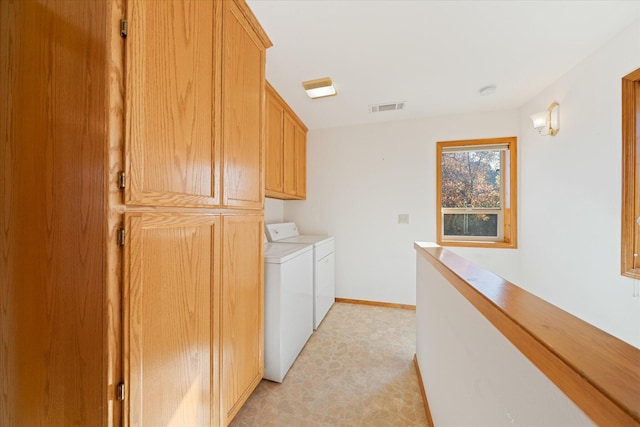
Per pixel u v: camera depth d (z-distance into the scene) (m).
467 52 1.74
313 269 2.42
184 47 0.95
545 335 0.45
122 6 0.72
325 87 2.21
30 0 0.79
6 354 0.84
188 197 0.97
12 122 0.81
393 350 2.08
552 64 1.89
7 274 0.83
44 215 0.78
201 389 1.05
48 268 0.78
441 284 1.18
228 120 1.23
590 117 1.78
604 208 1.68
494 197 2.90
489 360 0.68
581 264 1.88
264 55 1.58
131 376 0.76
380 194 3.12
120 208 0.73
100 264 0.72
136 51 0.76
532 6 1.35
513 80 2.12
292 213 3.40
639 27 1.45
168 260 0.89
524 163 2.62
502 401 0.61
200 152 1.04
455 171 3.00
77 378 0.76
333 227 3.27
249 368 1.44
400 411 1.45
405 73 2.00
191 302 1.00
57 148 0.76
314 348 2.12
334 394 1.58
